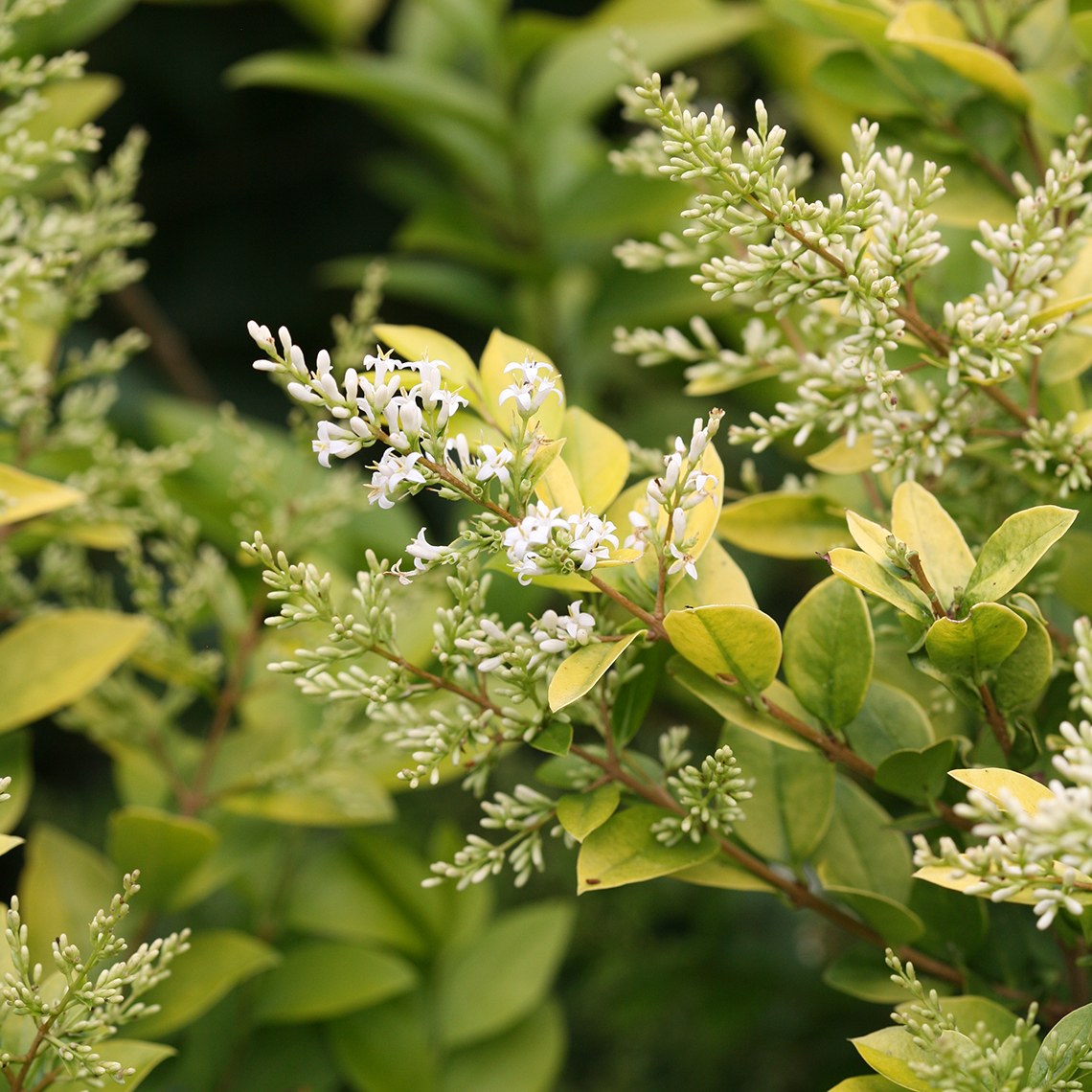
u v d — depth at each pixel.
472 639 1.18
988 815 1.12
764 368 1.26
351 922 1.39
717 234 1.18
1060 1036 1.15
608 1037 1.91
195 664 1.34
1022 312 1.20
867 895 1.20
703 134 1.17
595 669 1.17
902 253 1.18
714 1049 1.71
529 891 1.87
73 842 1.31
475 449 1.19
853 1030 1.64
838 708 1.19
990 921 1.23
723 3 2.12
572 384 1.87
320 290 2.87
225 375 2.79
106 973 1.17
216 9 2.79
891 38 1.25
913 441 1.21
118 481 1.33
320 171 2.93
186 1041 1.36
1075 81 1.30
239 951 1.30
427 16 2.12
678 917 1.94
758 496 1.25
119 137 2.83
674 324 1.78
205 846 1.30
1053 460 1.23
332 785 1.33
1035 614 1.17
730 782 1.18
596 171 1.72
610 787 1.19
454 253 1.92
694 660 1.18
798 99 1.77
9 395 1.29
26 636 1.29
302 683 1.18
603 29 1.83
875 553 1.18
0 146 1.31
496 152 1.89
